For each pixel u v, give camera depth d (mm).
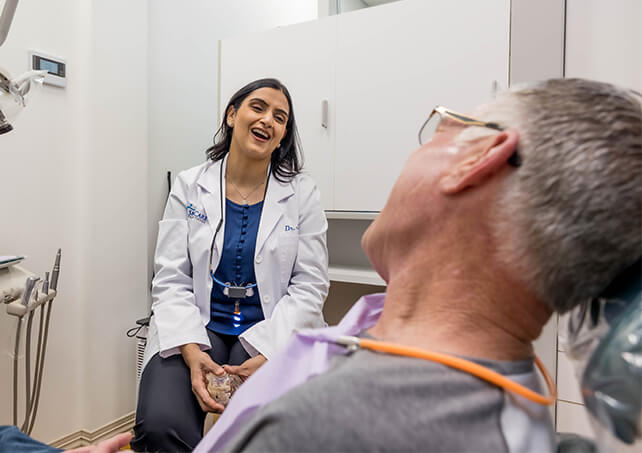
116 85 1682
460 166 354
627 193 297
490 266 341
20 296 1130
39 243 1508
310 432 274
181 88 2092
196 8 2166
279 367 440
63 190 1580
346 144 1705
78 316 1643
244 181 1394
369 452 263
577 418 1177
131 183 1760
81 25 1609
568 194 306
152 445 962
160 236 1351
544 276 321
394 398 285
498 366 326
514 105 352
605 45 1266
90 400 1632
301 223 1409
